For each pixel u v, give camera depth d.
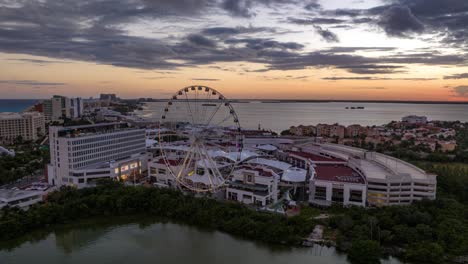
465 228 149.75
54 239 162.12
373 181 193.38
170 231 170.62
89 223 178.50
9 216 166.50
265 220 167.12
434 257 133.75
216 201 194.00
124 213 189.62
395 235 150.88
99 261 142.88
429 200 181.38
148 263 140.88
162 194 198.25
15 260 143.00
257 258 144.12
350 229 157.75
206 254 147.62
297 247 152.25
